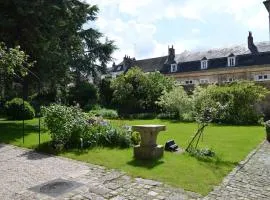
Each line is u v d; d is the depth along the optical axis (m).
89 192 6.10
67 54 18.48
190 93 29.78
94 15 33.22
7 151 9.69
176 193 6.12
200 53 43.00
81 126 10.17
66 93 30.42
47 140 11.19
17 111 19.48
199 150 9.70
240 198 6.05
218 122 21.36
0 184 6.54
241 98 21.23
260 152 10.38
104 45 36.69
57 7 15.55
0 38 15.06
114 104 31.89
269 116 25.30
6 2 14.54
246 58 37.50
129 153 9.33
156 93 28.16
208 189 6.42
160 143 11.58
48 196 5.89
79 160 8.49
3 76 15.37
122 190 6.23
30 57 15.64
